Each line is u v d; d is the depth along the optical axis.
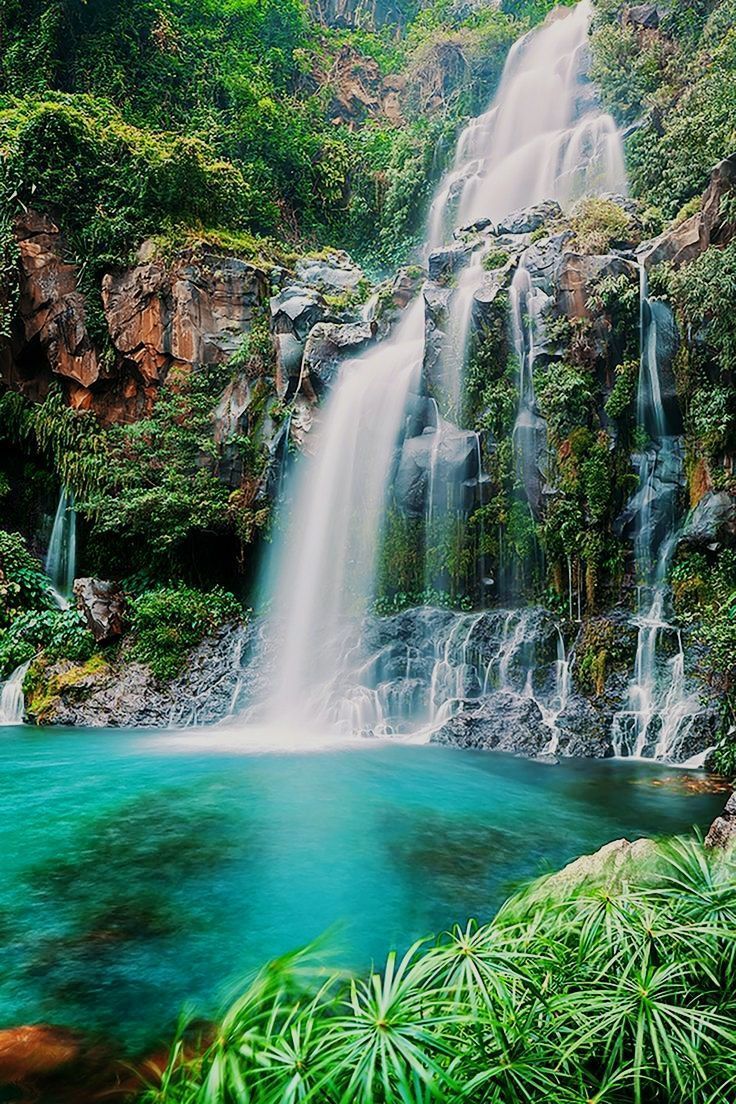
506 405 14.20
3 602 16.08
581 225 15.96
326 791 8.22
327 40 36.50
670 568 12.43
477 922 4.71
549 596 13.46
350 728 12.50
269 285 19.62
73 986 3.88
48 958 4.20
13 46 23.06
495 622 13.23
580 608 13.02
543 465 13.66
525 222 18.05
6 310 17.77
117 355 18.67
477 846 6.33
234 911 4.89
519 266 14.90
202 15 29.53
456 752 10.59
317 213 29.52
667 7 22.67
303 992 2.70
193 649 14.69
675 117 19.22
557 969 2.33
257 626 15.31
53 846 6.27
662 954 2.37
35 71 23.02
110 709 13.32
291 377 17.45
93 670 14.15
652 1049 2.05
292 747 10.88
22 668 14.43
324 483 16.12
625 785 8.68
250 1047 2.04
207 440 17.25
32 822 6.99
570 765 9.87
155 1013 3.60
